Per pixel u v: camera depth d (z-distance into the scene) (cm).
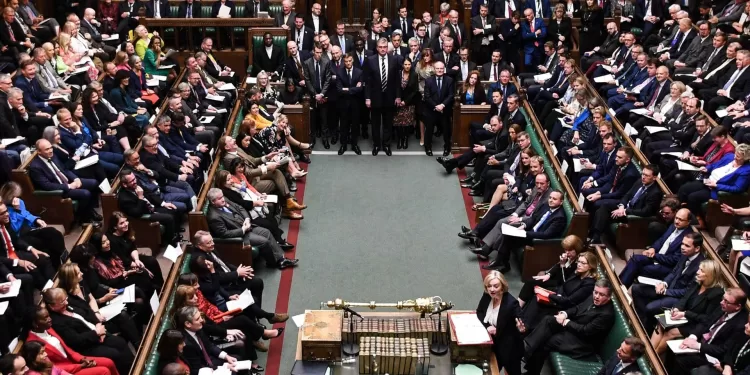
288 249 1154
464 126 1478
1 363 674
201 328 808
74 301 817
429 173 1429
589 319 830
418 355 771
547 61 1712
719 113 1275
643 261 962
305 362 802
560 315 845
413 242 1186
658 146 1250
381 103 1481
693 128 1229
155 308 790
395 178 1405
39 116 1212
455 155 1496
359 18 2028
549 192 1070
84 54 1474
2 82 1159
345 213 1272
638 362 731
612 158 1175
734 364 771
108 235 934
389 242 1185
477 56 1812
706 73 1458
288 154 1370
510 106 1340
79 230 1104
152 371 726
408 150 1538
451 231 1220
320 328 809
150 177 1126
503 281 806
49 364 707
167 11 1816
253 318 929
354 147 1521
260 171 1203
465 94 1504
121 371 806
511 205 1147
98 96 1253
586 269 879
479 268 1116
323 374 783
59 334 777
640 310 916
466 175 1415
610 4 1923
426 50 1526
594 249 916
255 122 1334
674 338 831
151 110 1430
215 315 877
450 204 1308
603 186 1156
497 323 802
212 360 807
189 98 1416
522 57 1809
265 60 1648
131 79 1428
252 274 1026
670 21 1770
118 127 1255
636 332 766
